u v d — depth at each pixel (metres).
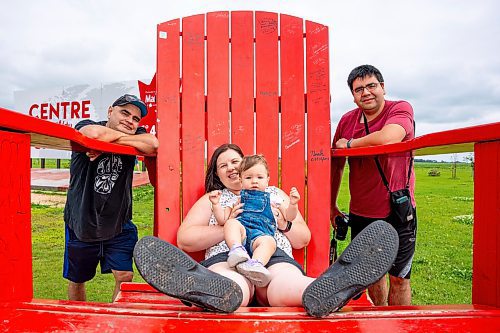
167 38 2.71
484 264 1.54
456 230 4.62
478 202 1.58
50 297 3.55
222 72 2.73
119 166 2.73
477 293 1.57
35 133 1.54
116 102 2.75
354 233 2.98
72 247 2.76
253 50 2.76
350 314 1.40
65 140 1.75
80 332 1.30
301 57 2.76
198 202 2.33
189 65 2.71
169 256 1.45
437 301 3.32
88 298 3.69
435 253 4.23
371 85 2.82
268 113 2.72
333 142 3.27
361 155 2.44
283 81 2.73
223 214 2.09
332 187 3.07
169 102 2.67
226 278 1.43
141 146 2.49
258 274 1.71
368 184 2.83
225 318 1.37
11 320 1.34
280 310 1.46
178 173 2.62
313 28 2.77
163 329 1.32
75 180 2.78
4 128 1.45
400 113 2.76
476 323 1.36
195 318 1.37
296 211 2.11
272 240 1.92
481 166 1.57
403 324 1.35
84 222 2.65
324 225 2.61
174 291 1.38
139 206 5.57
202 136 2.67
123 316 1.38
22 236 1.50
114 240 2.78
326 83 2.72
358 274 1.41
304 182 2.68
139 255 1.42
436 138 1.71
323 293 1.37
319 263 2.57
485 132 1.50
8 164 1.45
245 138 2.70
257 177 2.11
